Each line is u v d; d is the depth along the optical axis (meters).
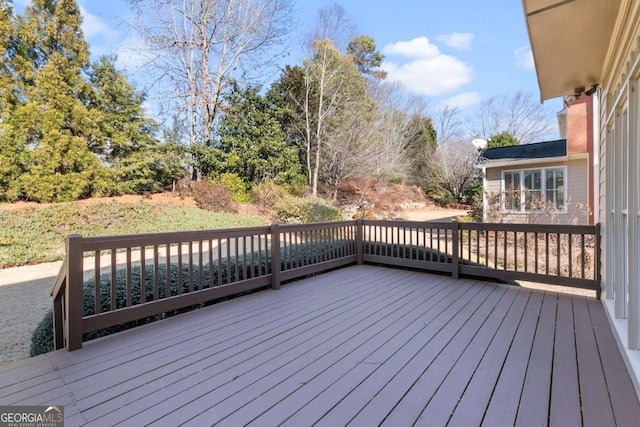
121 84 11.34
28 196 8.77
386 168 16.27
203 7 12.33
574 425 1.58
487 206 8.94
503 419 1.63
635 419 1.62
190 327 2.92
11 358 2.94
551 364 2.20
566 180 8.84
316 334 2.75
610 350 2.41
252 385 1.97
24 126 8.77
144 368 2.19
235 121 11.84
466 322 3.00
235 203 10.88
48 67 9.30
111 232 7.64
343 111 15.25
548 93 4.25
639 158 2.13
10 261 6.02
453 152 20.16
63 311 2.68
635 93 2.23
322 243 5.17
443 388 1.92
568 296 3.84
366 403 1.78
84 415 1.69
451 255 5.30
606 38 2.87
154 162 11.65
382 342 2.58
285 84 14.97
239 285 3.79
